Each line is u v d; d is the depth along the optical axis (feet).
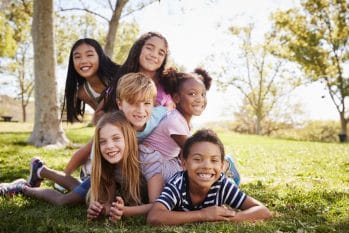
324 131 147.95
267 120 154.92
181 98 15.53
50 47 42.96
